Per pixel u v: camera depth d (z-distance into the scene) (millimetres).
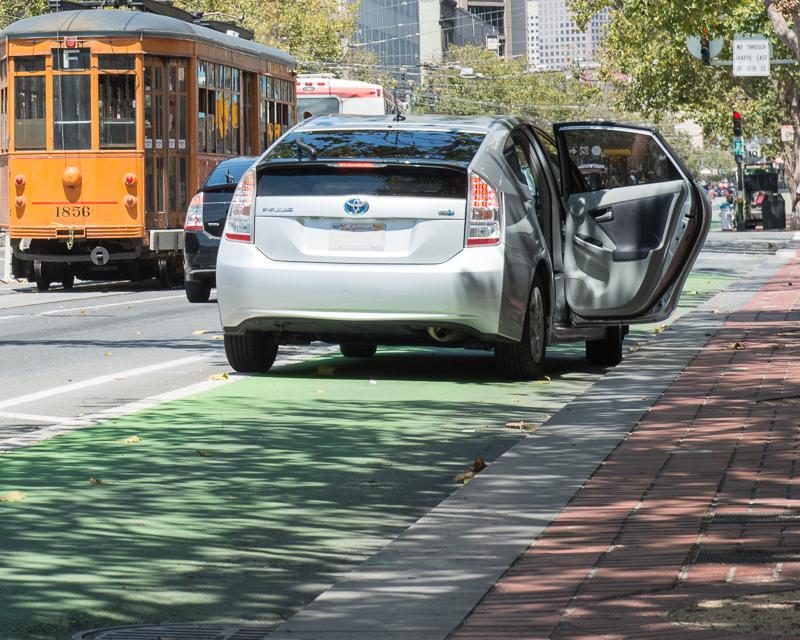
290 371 15438
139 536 7816
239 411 12508
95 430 11461
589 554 6812
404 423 11883
